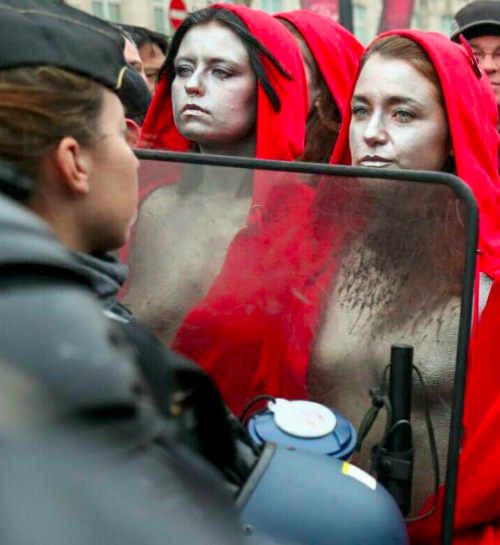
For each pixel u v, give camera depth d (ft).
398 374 3.86
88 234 2.94
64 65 2.74
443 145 5.82
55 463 1.35
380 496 3.19
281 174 4.10
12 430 1.36
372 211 4.00
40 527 1.30
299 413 3.74
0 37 2.65
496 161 6.47
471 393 4.90
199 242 4.22
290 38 7.42
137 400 1.48
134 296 4.31
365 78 5.82
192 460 1.59
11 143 2.66
